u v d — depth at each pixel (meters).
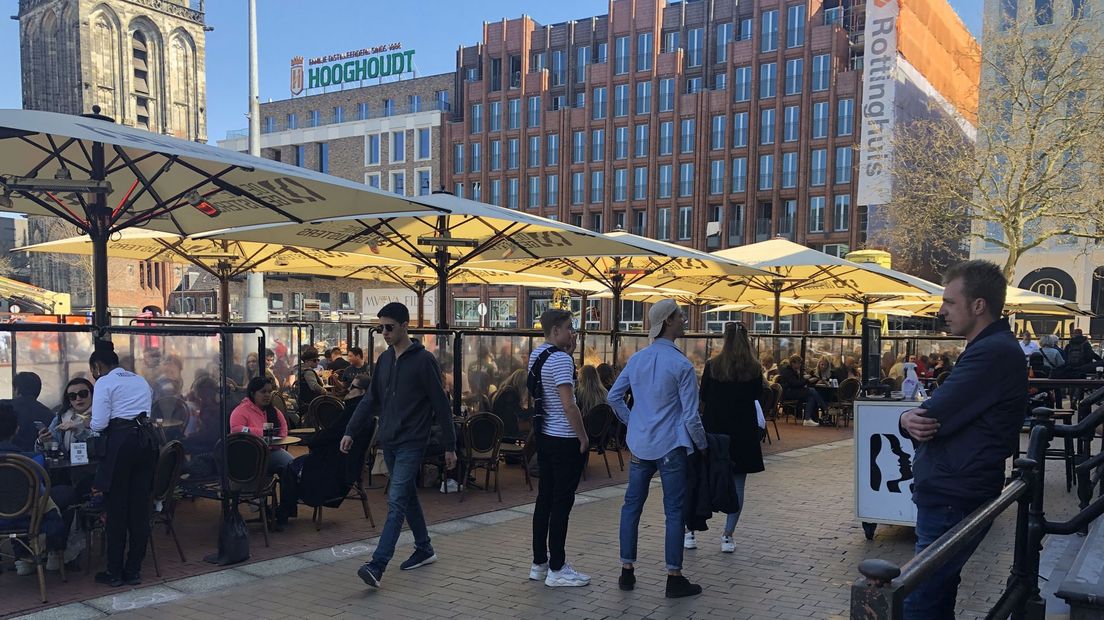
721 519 7.21
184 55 80.88
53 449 5.62
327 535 6.59
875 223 42.16
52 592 5.04
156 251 12.67
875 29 42.69
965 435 2.82
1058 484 8.88
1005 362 2.78
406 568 5.59
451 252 11.65
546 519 5.33
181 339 6.25
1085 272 34.97
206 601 4.91
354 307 62.91
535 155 56.84
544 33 57.06
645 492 5.18
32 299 26.27
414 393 5.30
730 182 49.31
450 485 8.61
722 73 50.78
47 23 75.06
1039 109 24.33
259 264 14.26
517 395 9.84
